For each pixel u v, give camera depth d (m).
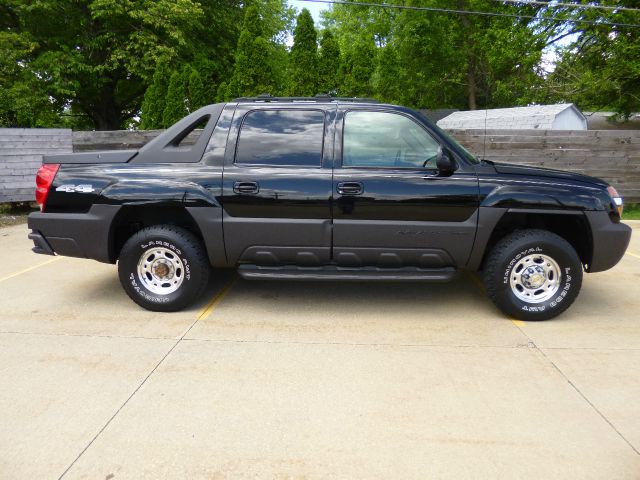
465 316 4.44
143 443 2.61
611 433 2.71
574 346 3.80
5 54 16.69
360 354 3.65
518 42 18.81
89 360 3.51
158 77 15.12
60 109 23.69
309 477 2.36
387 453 2.54
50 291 5.03
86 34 19.84
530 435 2.69
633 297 4.95
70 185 4.25
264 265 4.34
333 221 4.14
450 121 23.31
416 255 4.19
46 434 2.67
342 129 4.18
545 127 17.58
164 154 4.30
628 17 13.04
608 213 4.15
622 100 13.80
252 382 3.23
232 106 4.32
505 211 4.08
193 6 19.34
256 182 4.12
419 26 23.33
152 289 4.39
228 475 2.37
